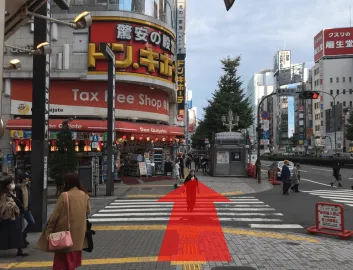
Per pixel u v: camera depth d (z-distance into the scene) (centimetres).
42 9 1031
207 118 5103
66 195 519
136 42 2664
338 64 9856
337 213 972
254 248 805
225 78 5056
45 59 1014
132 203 1599
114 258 723
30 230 980
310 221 1193
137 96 2817
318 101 10119
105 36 2602
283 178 1900
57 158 1720
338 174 2355
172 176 2911
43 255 758
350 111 7650
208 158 3462
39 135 1004
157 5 2936
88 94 2666
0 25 512
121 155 2900
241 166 2994
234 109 4859
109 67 1852
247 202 1608
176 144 3741
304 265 673
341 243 888
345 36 10012
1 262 704
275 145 14488
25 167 2334
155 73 2778
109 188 1844
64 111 2620
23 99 2545
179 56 4344
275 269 645
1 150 2455
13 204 736
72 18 2592
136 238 917
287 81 15275
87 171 1847
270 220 1205
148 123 2938
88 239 542
